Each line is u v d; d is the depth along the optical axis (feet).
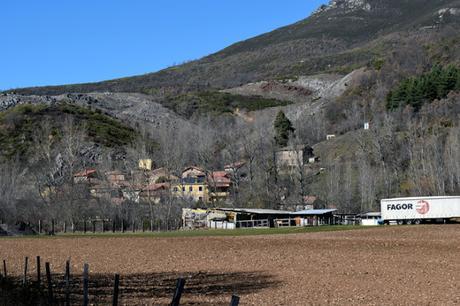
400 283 118.11
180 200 420.36
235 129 638.12
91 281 122.72
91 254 182.39
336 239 229.04
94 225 374.84
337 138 599.16
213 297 103.71
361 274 131.85
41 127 562.66
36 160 467.93
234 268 144.97
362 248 192.44
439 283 117.60
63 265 152.46
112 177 486.38
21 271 139.23
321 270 139.44
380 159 466.70
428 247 192.44
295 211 398.21
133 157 465.88
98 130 638.94
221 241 228.43
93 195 420.36
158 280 125.08
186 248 200.34
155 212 397.60
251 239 236.43
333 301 99.04
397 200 339.57
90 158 524.11
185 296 104.73
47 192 420.77
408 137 488.44
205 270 141.59
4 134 552.00
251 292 108.99
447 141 466.29
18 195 386.73
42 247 208.95
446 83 609.01
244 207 426.51
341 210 436.76
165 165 463.42
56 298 99.96
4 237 278.46
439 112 555.69
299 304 96.84
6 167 411.34
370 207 422.41
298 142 489.26
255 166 463.01
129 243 224.94
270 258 166.61
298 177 446.19
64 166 413.59
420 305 94.94
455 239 220.64
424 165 432.25
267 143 503.61
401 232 262.06
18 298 93.81
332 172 458.50
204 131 597.52
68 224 376.68
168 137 559.79
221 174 503.20
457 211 328.70
